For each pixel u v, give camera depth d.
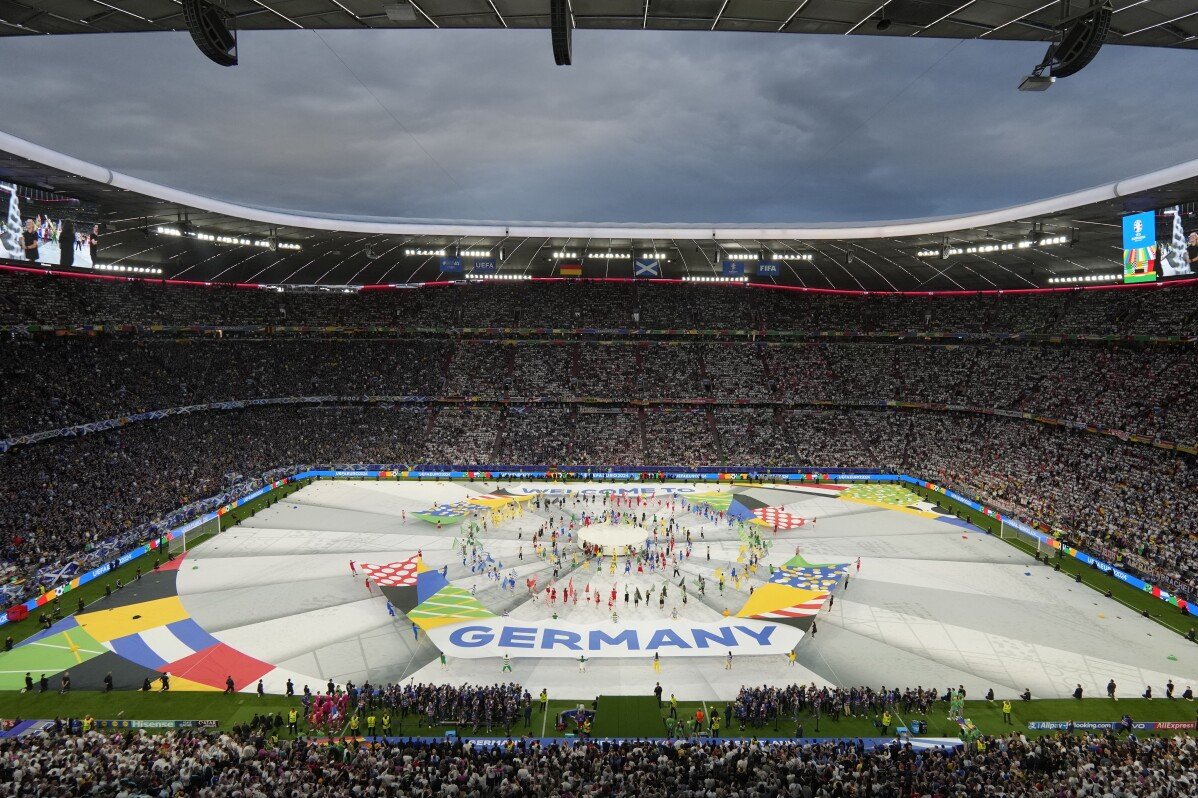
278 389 98.88
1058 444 81.88
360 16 17.23
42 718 36.09
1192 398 73.62
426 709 36.41
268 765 25.00
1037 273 94.81
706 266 107.31
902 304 112.31
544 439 97.25
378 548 64.25
